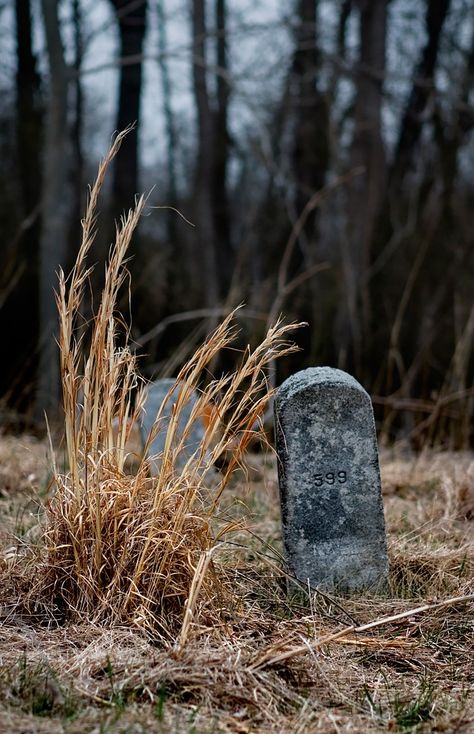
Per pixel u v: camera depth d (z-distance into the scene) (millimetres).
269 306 14516
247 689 3277
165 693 3223
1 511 5711
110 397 4078
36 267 14445
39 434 9398
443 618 4199
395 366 13906
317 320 14227
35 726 2900
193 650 3477
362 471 4613
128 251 14641
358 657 3822
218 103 19469
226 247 19375
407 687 3566
